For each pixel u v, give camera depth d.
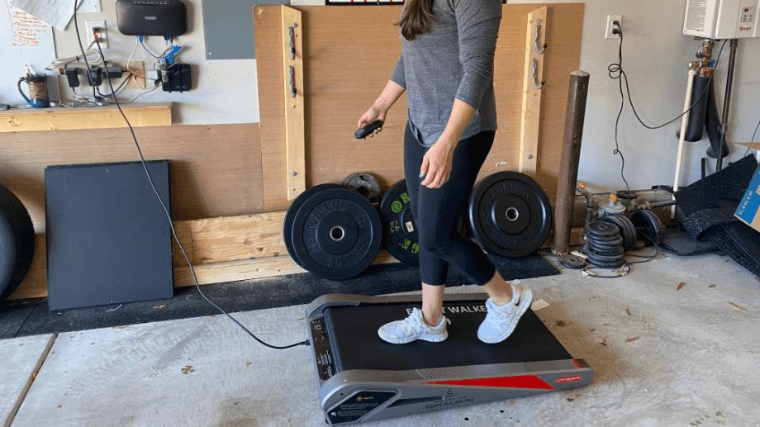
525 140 3.50
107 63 2.92
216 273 3.18
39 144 2.93
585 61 3.51
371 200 3.39
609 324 2.77
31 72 2.86
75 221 2.92
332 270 3.20
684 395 2.29
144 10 2.83
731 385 2.35
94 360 2.51
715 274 3.26
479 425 2.16
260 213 3.29
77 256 2.92
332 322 2.48
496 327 2.35
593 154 3.71
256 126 3.18
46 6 2.79
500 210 3.37
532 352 2.35
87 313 2.89
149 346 2.61
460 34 1.86
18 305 2.96
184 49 2.99
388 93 2.35
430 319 2.34
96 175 2.95
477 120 2.01
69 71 2.84
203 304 2.98
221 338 2.68
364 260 3.24
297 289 3.13
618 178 3.80
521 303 2.33
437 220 2.08
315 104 3.21
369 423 2.17
